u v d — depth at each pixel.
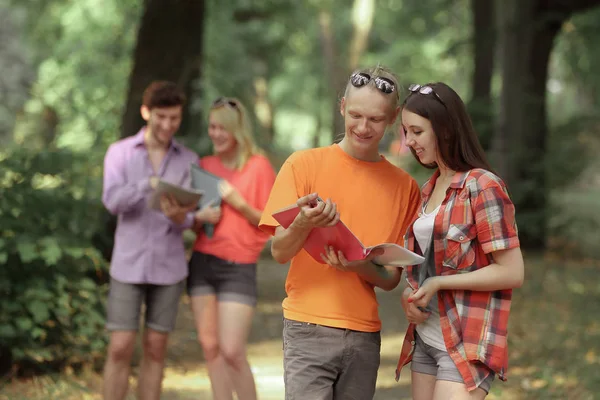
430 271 4.14
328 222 3.82
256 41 27.27
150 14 10.76
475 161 4.05
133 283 5.75
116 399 5.78
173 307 5.85
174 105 5.82
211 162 6.09
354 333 4.16
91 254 7.30
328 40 33.09
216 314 5.89
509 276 3.94
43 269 7.14
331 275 4.18
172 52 10.80
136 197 5.75
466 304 4.02
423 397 4.21
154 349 5.85
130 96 10.80
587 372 8.09
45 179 7.55
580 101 26.88
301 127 46.19
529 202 17.94
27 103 22.73
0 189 7.09
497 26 18.30
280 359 8.45
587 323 10.59
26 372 7.18
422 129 4.05
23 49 25.30
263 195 5.92
